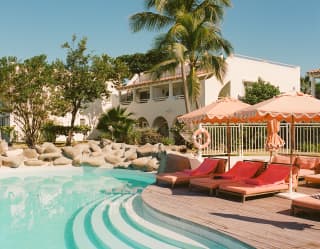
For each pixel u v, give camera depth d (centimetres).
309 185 1173
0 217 1027
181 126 2594
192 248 672
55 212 1089
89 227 876
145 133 2862
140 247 707
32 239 823
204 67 2498
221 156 1842
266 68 3300
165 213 837
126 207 1012
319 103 924
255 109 889
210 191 1036
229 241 655
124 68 3875
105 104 4069
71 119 3653
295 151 1916
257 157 1808
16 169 1903
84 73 3247
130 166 1933
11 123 3331
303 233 666
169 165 1524
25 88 2670
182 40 2469
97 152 2159
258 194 953
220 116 1099
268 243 611
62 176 1816
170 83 3259
